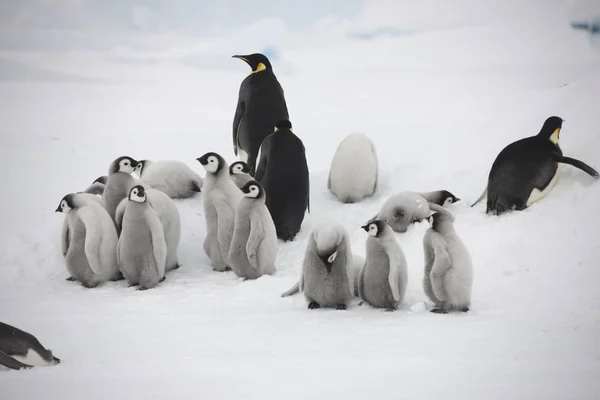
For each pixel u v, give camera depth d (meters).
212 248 24.17
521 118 31.19
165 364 13.41
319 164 37.72
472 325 16.44
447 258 17.52
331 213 28.53
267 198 27.09
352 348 14.47
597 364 13.01
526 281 20.20
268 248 22.64
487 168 28.80
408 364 13.05
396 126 44.75
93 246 22.09
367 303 19.11
